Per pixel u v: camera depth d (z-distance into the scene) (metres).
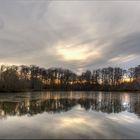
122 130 26.12
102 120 32.81
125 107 50.25
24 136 22.47
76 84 187.50
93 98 77.94
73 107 49.25
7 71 132.12
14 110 42.94
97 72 187.50
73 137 21.98
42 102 59.72
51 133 23.58
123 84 173.50
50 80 187.62
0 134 23.34
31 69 178.00
